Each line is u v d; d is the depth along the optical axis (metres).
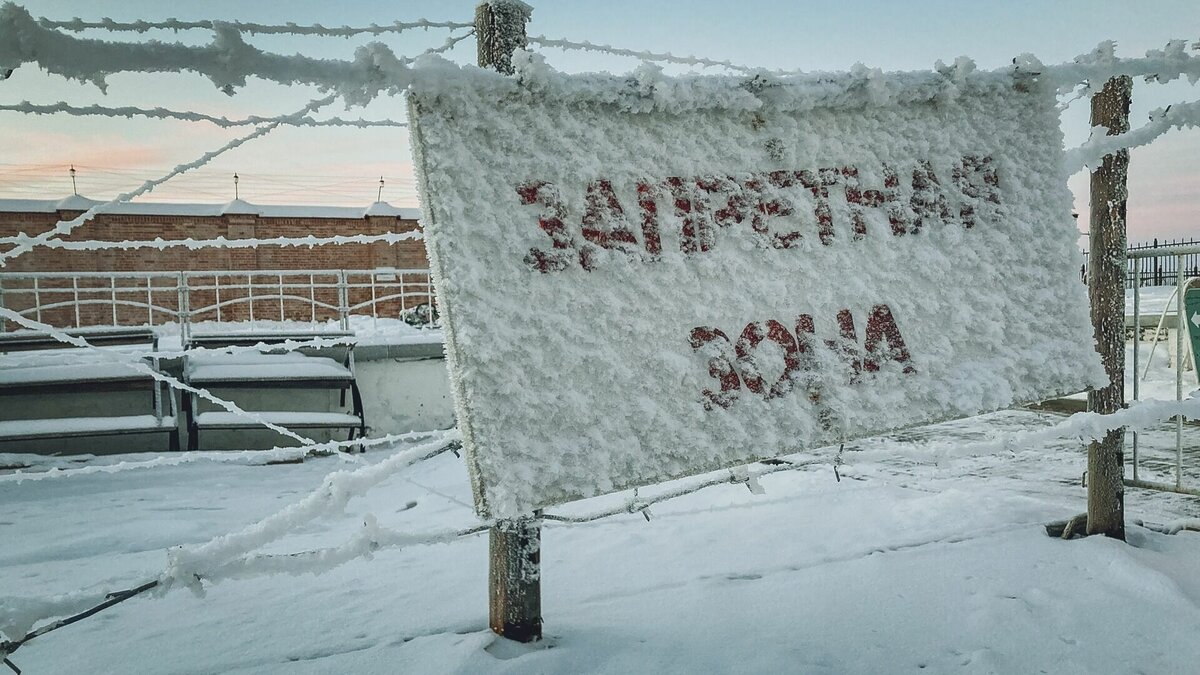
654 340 2.02
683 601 2.63
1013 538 3.23
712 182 2.15
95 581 3.44
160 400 7.85
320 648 2.33
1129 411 2.63
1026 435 2.61
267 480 6.80
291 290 18.39
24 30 1.32
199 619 2.69
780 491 4.36
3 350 8.32
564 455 1.87
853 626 2.39
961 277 2.47
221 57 1.50
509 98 1.91
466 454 1.83
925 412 2.34
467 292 1.80
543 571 3.04
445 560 3.38
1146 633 2.32
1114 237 3.05
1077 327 2.64
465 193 1.83
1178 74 2.73
